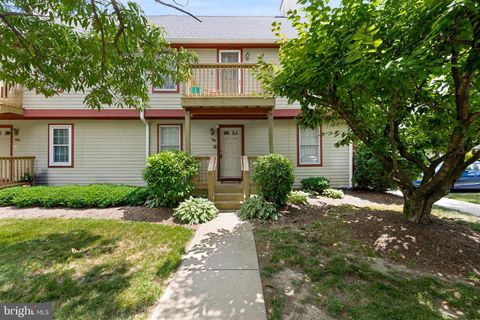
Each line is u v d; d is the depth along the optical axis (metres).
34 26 2.98
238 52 9.07
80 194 6.39
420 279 2.93
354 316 2.26
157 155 6.32
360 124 4.54
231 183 8.34
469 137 3.67
